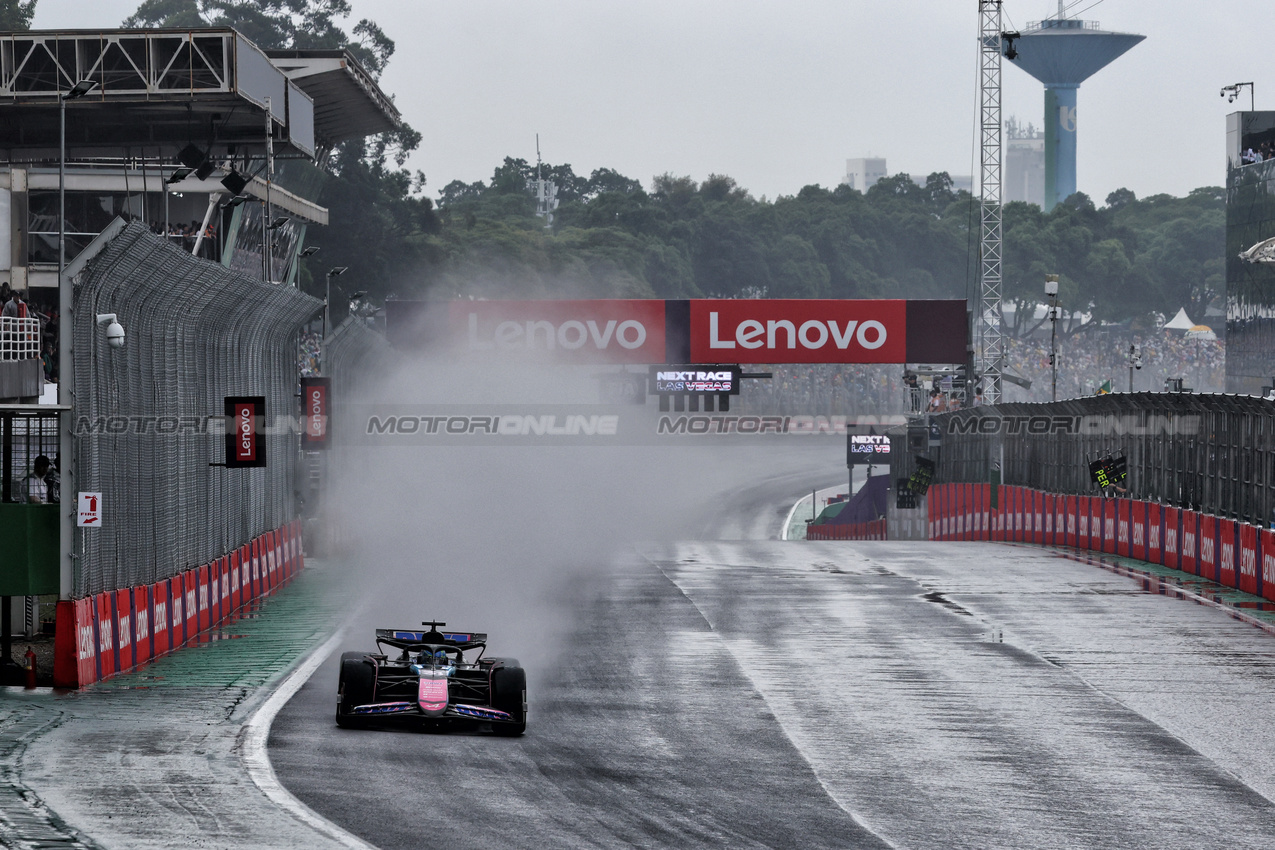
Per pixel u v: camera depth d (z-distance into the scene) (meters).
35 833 31.70
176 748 42.75
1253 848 35.69
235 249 166.38
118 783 37.56
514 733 47.19
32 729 45.59
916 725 50.44
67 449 55.09
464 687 48.44
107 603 57.59
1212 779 43.25
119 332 57.62
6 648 56.41
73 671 54.22
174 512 68.06
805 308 165.62
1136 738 48.78
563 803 37.84
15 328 93.19
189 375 71.25
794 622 76.44
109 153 141.50
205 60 118.81
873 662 63.66
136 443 62.22
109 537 58.50
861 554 124.88
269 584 89.62
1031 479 154.25
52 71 120.00
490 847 32.91
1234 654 66.56
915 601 86.00
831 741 47.69
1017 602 85.62
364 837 33.09
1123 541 118.56
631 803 38.31
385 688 48.00
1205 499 101.94
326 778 39.25
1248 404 91.19
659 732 48.47
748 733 48.69
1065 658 65.12
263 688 54.59
